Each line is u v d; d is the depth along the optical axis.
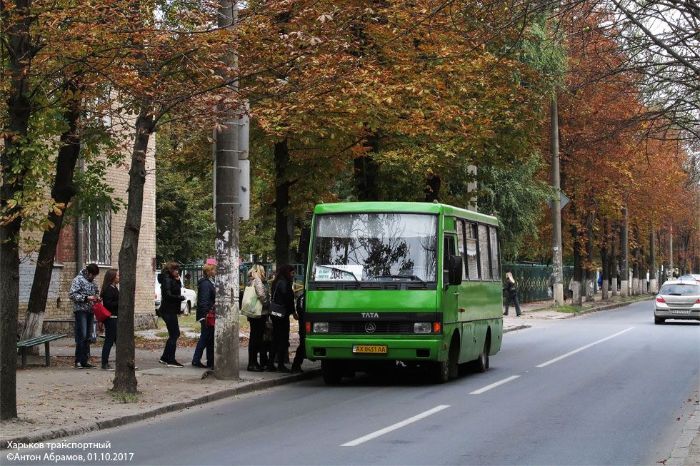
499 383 18.41
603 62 13.84
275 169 22.86
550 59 25.59
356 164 25.70
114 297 19.14
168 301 19.91
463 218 19.77
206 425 12.98
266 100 17.38
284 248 23.09
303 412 14.27
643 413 14.12
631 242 78.81
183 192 54.91
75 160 21.39
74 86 16.03
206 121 14.94
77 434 12.15
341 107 19.78
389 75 21.23
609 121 15.91
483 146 25.95
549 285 68.06
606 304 60.62
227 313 17.75
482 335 20.86
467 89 23.66
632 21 12.30
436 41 22.47
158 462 10.14
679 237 106.44
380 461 10.20
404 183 26.06
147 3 14.68
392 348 17.47
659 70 13.82
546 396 16.23
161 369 19.22
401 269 17.81
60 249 28.03
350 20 16.20
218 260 17.83
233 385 16.94
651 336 32.91
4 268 12.34
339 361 18.27
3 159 12.84
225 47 14.81
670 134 16.22
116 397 14.73
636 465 10.11
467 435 12.02
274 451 10.80
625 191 52.34
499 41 13.18
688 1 11.84
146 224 31.58
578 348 27.59
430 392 16.91
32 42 13.67
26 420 12.44
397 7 16.97
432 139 23.84
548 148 47.12
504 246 44.47
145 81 14.37
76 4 13.70
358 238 18.17
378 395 16.50
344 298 17.69
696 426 12.66
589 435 12.08
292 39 14.74
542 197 44.31
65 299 28.22
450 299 18.16
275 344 19.67
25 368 18.98
